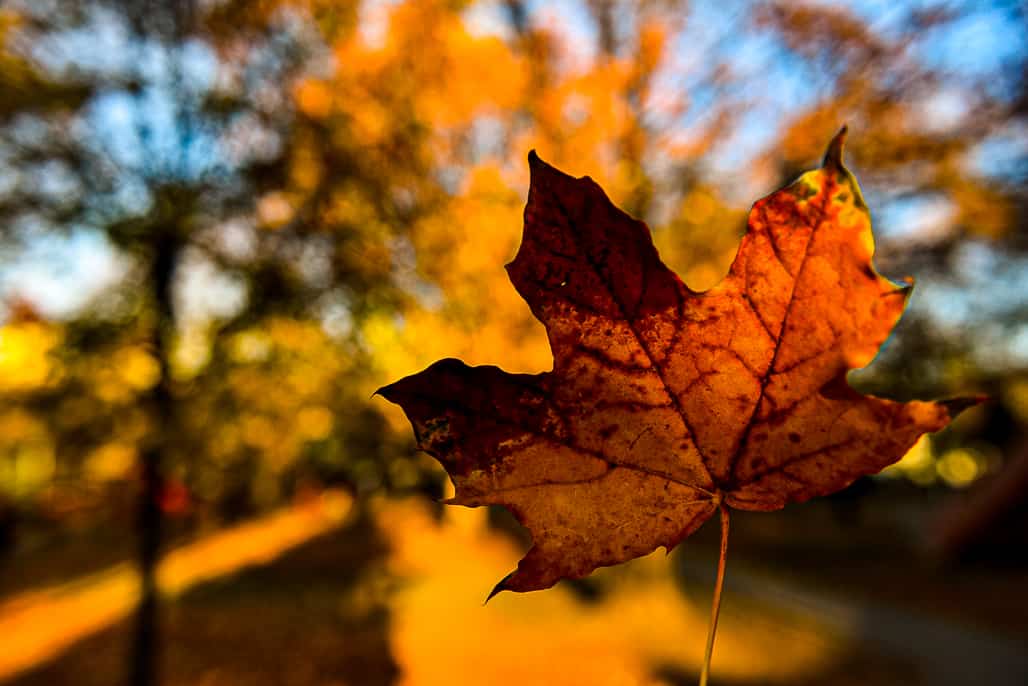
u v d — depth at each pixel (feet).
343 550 45.80
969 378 27.55
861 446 1.85
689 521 1.98
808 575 48.70
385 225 17.74
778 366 1.90
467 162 20.02
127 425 16.67
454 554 43.50
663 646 25.57
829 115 18.74
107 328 16.07
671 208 22.50
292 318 16.93
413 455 21.43
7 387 16.14
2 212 14.70
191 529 49.83
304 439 21.11
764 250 1.84
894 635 32.86
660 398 1.98
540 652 23.59
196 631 27.45
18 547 46.75
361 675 22.39
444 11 17.80
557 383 1.98
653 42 20.43
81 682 23.61
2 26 15.08
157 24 16.26
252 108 16.56
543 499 2.00
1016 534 44.88
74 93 15.17
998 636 33.30
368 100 17.60
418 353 18.65
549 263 1.91
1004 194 18.17
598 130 21.34
